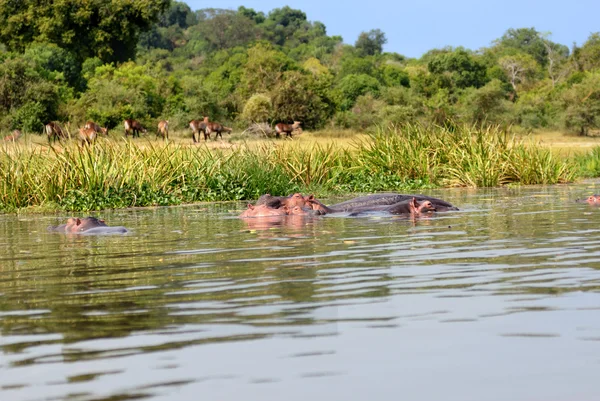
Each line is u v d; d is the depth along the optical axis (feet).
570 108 290.15
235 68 399.24
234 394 16.76
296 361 18.95
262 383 17.44
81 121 241.14
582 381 17.10
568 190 89.15
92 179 84.02
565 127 291.17
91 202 80.18
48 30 351.67
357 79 363.35
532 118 308.81
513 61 501.97
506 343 20.06
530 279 28.60
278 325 22.35
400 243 40.73
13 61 244.63
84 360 19.44
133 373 18.29
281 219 58.03
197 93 291.79
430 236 43.80
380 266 32.68
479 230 46.52
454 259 34.22
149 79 293.43
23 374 18.48
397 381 17.42
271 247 40.27
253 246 40.93
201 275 31.53
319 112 267.59
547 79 491.72
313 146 112.88
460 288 27.17
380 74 432.66
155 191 86.38
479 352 19.36
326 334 21.31
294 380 17.60
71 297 27.61
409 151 110.63
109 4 368.68
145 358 19.44
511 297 25.41
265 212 61.26
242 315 23.67
